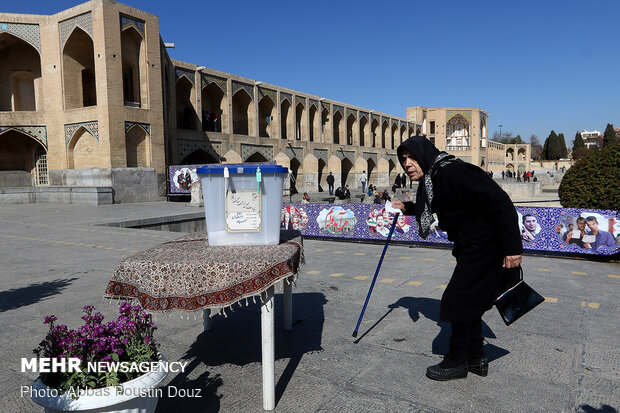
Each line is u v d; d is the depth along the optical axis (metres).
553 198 23.33
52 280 5.00
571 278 5.00
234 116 28.23
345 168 39.12
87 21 17.95
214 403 2.28
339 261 6.08
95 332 1.83
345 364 2.74
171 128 21.88
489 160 57.06
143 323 2.00
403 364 2.74
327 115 35.44
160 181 19.69
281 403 2.27
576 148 77.19
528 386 2.43
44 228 9.94
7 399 2.31
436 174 2.40
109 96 17.67
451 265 5.76
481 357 2.57
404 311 3.81
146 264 2.04
